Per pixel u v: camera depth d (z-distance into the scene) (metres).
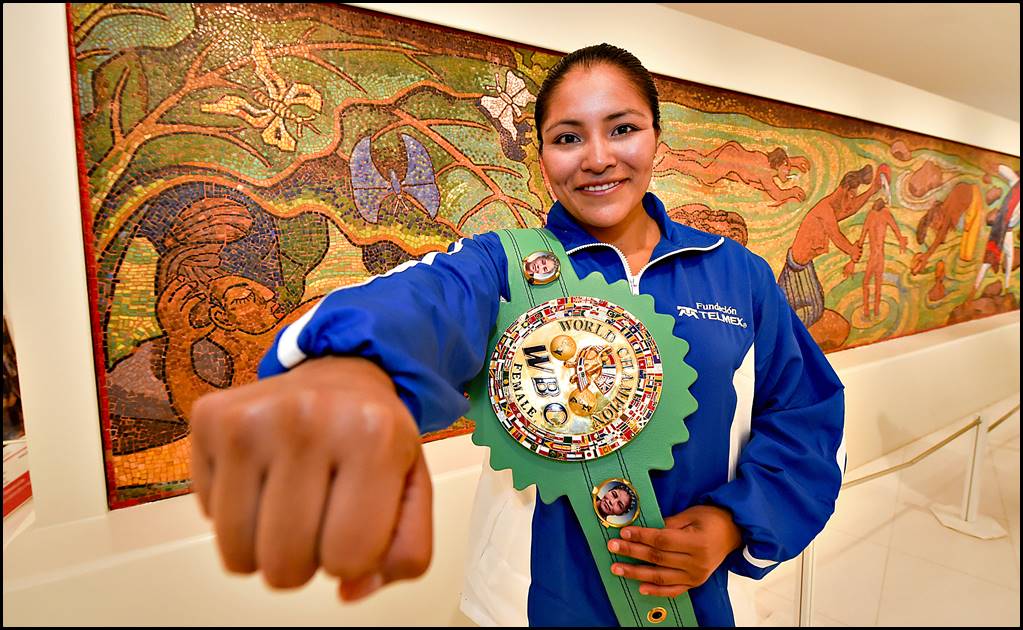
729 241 0.73
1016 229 3.71
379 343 0.32
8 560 1.02
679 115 1.94
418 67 1.49
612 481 0.59
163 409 1.27
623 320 0.61
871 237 2.70
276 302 1.37
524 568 0.61
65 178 1.12
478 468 1.27
